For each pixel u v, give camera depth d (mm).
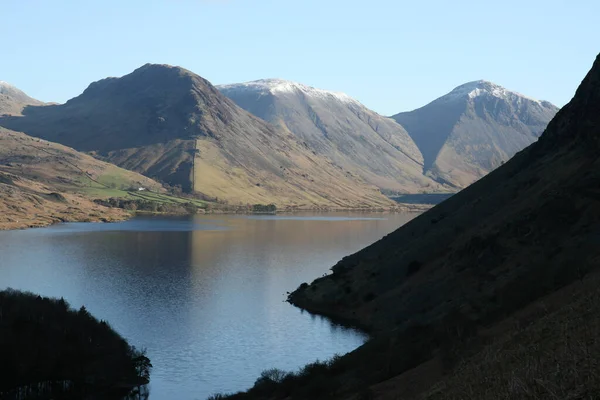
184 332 102812
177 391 74000
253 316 114500
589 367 25344
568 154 106688
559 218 88000
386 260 124000
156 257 197500
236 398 65125
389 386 50281
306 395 57781
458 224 116062
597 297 38938
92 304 124188
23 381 69188
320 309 118000
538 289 60719
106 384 73688
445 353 51875
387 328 94562
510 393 27391
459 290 89125
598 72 115438
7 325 75000
